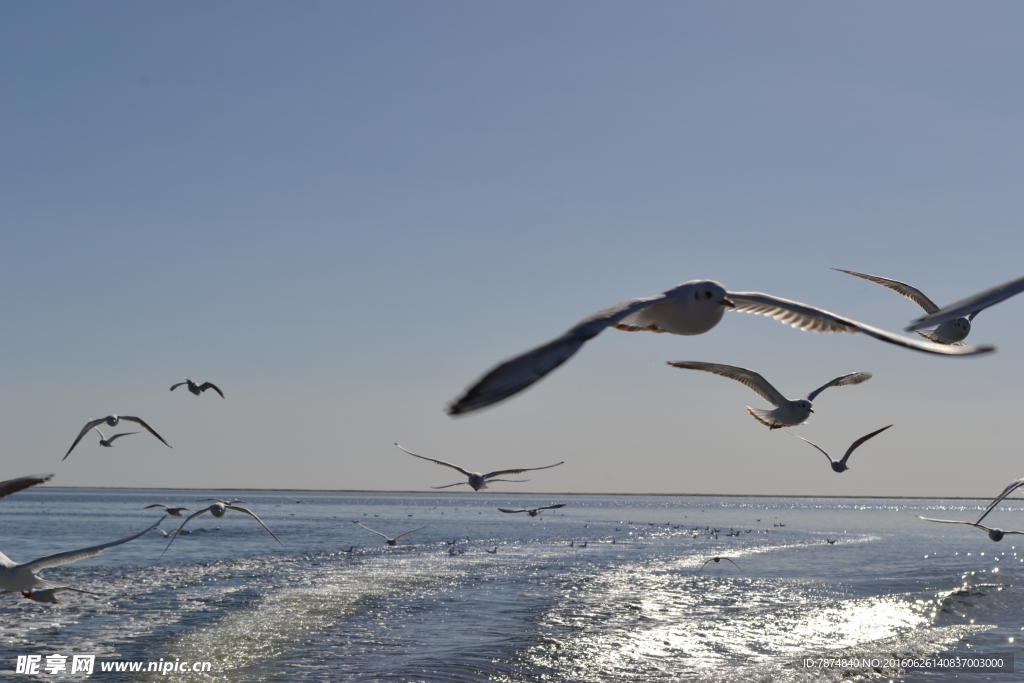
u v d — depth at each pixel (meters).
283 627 28.00
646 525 117.62
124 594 33.81
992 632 29.80
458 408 3.69
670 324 6.93
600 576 44.56
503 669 23.38
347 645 25.69
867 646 27.12
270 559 49.69
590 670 23.56
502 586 39.47
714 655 25.70
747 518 161.62
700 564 53.25
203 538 68.19
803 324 7.03
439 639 26.83
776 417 13.45
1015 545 76.31
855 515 197.00
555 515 170.75
